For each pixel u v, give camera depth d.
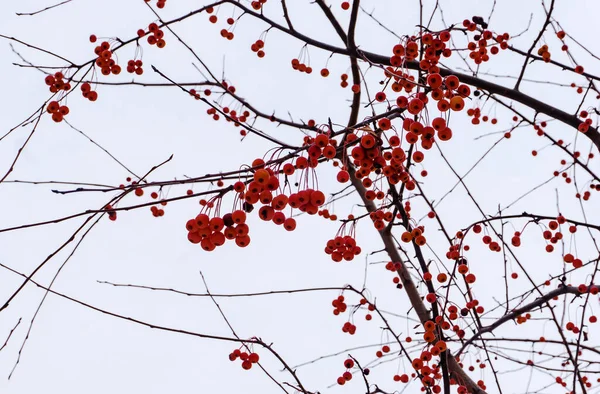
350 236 3.70
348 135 3.49
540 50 5.14
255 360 4.19
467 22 4.95
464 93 3.20
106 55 4.72
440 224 4.81
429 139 3.21
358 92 4.77
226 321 4.20
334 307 4.91
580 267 4.59
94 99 4.76
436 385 4.60
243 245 3.01
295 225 3.01
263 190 2.87
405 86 3.48
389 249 4.91
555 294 4.37
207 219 2.97
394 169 3.52
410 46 3.90
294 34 5.14
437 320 4.36
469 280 4.80
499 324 4.29
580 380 3.72
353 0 4.41
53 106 4.29
